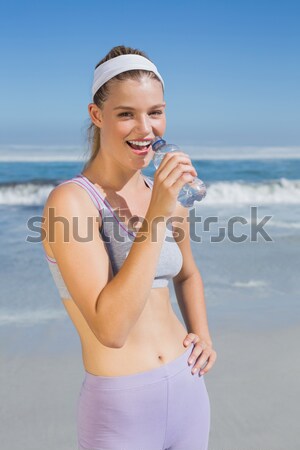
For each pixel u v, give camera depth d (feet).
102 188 6.85
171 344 7.04
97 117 6.81
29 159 59.67
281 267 22.45
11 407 12.21
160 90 6.61
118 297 5.76
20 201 41.27
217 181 48.55
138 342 6.74
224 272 21.66
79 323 6.71
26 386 13.08
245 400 12.59
